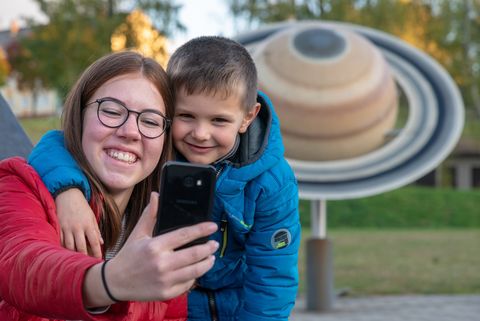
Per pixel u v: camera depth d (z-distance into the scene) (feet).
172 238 3.79
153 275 3.69
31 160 5.57
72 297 3.84
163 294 3.72
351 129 19.52
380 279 28.04
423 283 27.02
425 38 87.56
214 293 7.88
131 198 5.99
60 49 69.36
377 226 65.36
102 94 5.44
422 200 70.79
